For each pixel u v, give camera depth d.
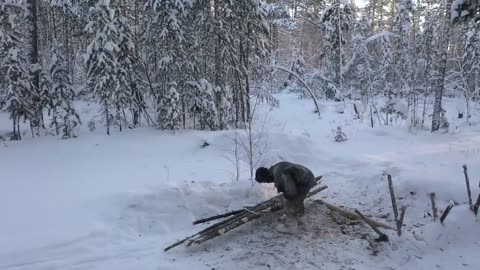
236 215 6.94
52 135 14.74
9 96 13.87
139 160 11.04
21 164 10.87
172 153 11.75
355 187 8.55
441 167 8.75
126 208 7.19
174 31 14.51
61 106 14.20
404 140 13.74
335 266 5.67
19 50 14.12
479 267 5.59
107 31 13.41
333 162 10.53
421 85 24.98
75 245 6.20
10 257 5.82
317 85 28.55
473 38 23.28
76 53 25.94
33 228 6.64
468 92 21.73
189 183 8.10
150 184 8.39
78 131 15.12
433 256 5.92
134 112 15.52
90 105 20.53
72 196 7.91
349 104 23.53
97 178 9.25
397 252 5.99
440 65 15.14
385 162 9.82
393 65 25.44
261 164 10.29
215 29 15.39
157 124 15.39
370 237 6.29
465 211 6.62
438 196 7.30
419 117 17.59
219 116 15.81
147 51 16.44
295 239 6.42
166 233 6.88
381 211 7.36
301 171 6.57
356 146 12.84
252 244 6.36
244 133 12.52
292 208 6.93
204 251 6.24
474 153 10.47
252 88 22.83
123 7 15.33
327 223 6.95
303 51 45.62
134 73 15.29
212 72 16.45
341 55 27.33
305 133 14.24
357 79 27.42
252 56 17.75
